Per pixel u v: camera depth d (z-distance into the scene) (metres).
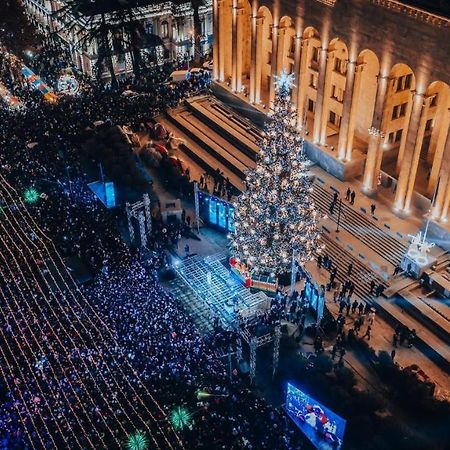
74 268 58.22
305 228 54.12
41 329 51.53
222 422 43.88
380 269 57.41
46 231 62.53
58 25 103.75
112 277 56.78
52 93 87.12
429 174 66.06
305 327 53.47
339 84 69.88
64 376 47.41
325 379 47.19
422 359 51.22
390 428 44.06
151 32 97.81
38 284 56.34
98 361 48.34
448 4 51.25
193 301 56.69
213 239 64.25
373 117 61.88
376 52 59.09
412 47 55.38
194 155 75.00
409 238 59.38
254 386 48.94
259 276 57.06
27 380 47.41
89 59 95.94
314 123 69.12
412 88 58.72
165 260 60.34
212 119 78.69
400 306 54.69
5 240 61.50
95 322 51.69
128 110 82.75
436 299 54.62
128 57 96.88
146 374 47.34
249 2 71.75
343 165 66.38
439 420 46.09
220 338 51.62
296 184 51.62
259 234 53.75
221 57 80.88
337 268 58.78
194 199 66.88
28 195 66.56
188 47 100.88
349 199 64.62
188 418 43.94
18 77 92.88
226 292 57.38
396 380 48.16
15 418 44.81
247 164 71.94
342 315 54.19
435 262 56.12
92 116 81.25
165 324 51.25
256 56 74.25
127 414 44.81
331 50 64.50
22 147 74.81
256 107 76.75
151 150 73.69
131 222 61.69
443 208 57.59
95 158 71.75
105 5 92.56
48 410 45.22
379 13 57.12
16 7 98.44
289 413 45.06
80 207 65.88
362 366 50.72
